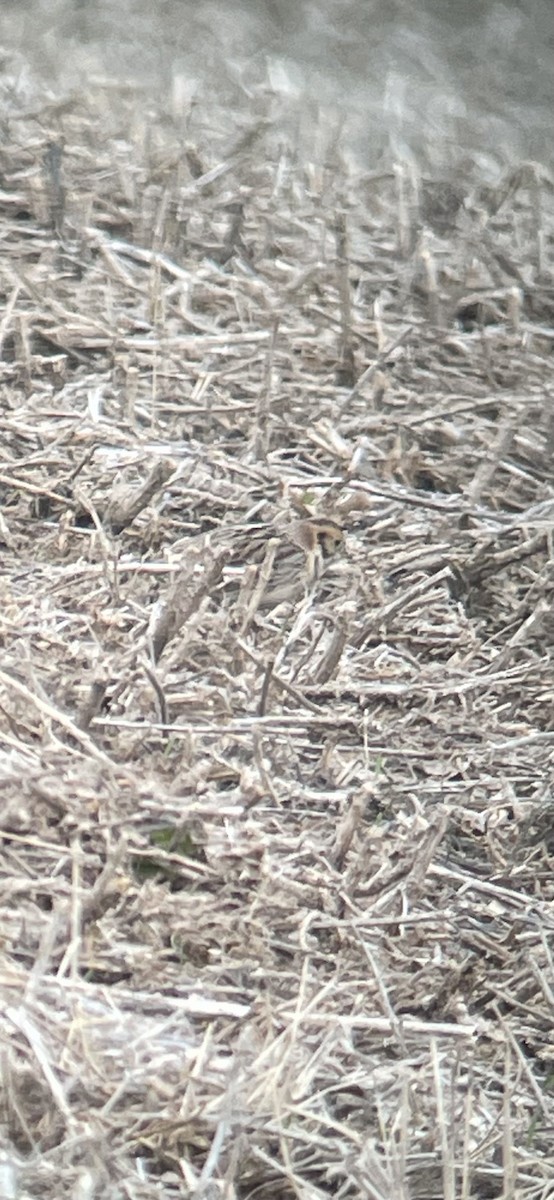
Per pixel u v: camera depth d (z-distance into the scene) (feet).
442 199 50.06
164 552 34.06
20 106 52.75
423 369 43.34
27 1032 22.94
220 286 44.60
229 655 30.89
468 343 43.86
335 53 61.82
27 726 28.07
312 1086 23.97
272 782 28.43
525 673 32.68
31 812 26.45
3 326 40.57
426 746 30.66
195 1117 22.71
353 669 31.68
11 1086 22.36
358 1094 24.13
